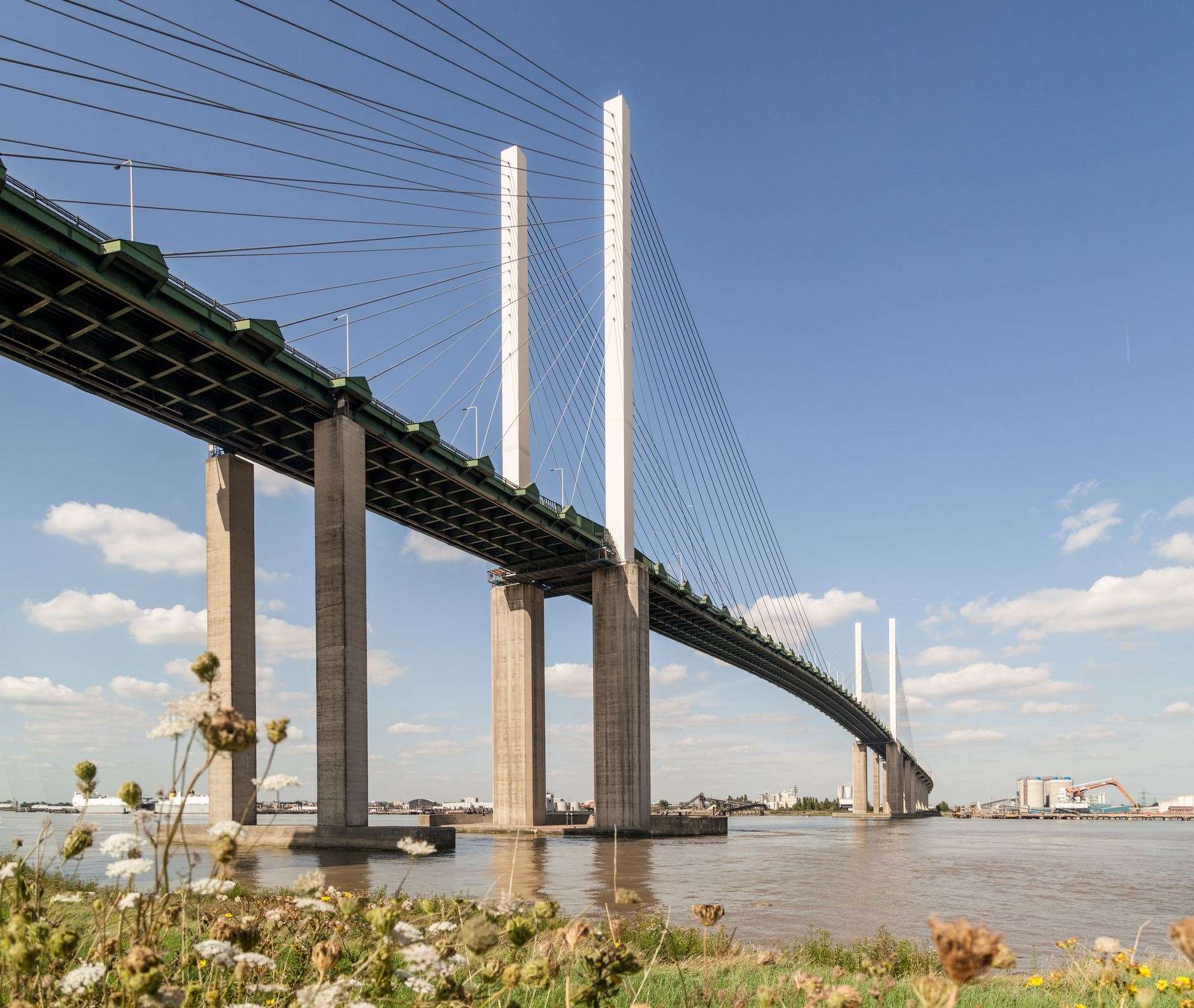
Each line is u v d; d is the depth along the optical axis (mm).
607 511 81938
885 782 196250
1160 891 38000
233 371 49812
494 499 68438
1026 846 74125
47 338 43062
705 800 173000
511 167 82625
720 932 10000
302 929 4766
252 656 55250
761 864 47531
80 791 2949
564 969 6094
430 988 2988
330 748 48656
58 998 2945
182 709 2303
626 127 85000
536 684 85250
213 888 2588
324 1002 2957
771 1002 3441
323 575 51125
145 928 2621
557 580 86688
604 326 83688
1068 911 30672
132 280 42250
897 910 29094
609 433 82625
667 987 7555
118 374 48938
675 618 96375
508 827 81125
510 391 78938
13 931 2615
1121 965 5820
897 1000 7660
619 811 75688
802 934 22594
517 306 80438
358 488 53031
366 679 50562
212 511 56250
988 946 1716
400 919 3203
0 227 36719
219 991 3150
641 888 33281
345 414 53281
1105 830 137375
